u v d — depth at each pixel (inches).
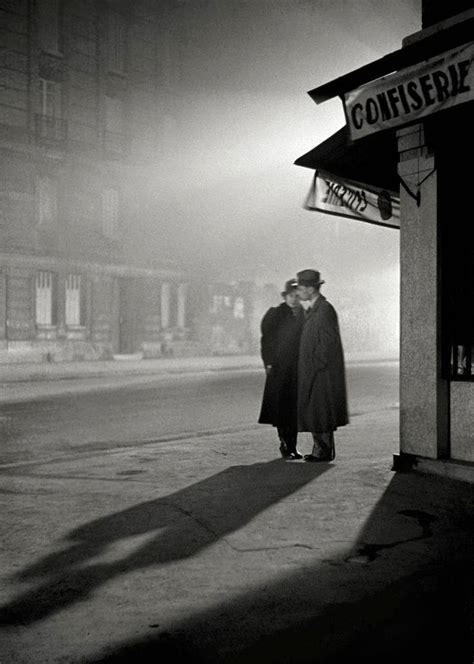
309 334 237.6
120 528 161.8
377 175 256.1
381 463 233.5
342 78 210.4
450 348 209.5
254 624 108.1
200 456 259.3
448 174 207.6
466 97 177.9
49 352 927.0
